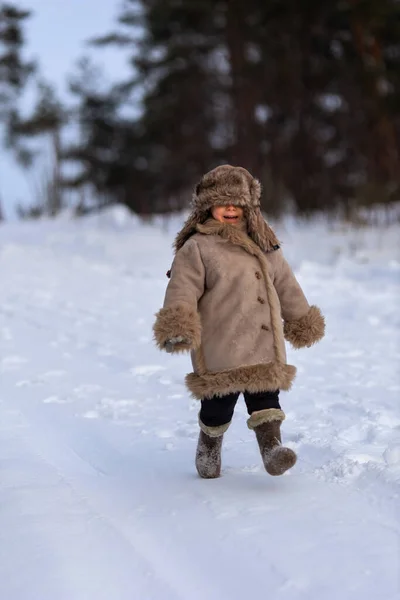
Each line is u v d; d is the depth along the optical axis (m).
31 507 3.63
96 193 42.03
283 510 3.54
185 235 4.11
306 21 30.81
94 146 42.22
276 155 32.66
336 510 3.53
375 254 16.53
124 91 42.72
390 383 6.60
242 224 4.10
